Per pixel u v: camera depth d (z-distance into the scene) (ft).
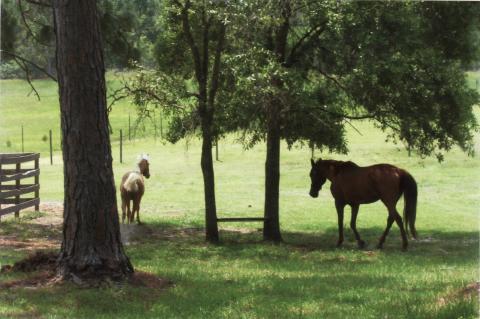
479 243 61.67
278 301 32.27
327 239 65.21
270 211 63.52
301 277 40.14
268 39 62.34
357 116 63.10
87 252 35.22
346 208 93.66
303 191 107.65
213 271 42.73
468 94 63.16
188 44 65.62
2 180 68.28
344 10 58.70
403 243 56.80
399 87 59.11
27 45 69.05
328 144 65.92
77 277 34.68
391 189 56.49
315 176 61.05
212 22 61.36
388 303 31.07
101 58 35.78
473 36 65.31
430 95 60.18
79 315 28.68
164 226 71.82
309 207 91.97
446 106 61.62
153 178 122.93
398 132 61.46
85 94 35.24
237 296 33.32
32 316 27.96
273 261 49.08
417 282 37.50
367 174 57.47
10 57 63.93
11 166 143.43
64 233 35.83
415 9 63.93
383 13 59.06
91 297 31.78
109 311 29.91
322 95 62.59
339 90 62.64
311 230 72.64
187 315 29.35
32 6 64.69
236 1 55.31
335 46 60.08
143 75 56.70
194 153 155.63
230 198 99.66
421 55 59.82
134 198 71.51
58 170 136.05
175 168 135.03
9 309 28.91
